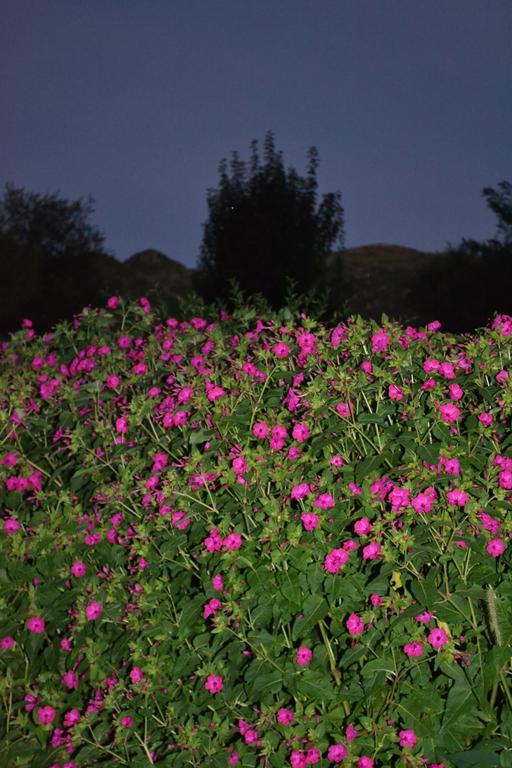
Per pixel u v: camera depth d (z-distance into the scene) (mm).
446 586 3037
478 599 3045
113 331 5348
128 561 3717
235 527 3287
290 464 3377
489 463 3223
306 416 3488
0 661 3775
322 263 22875
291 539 3141
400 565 3076
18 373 4832
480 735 3057
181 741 3311
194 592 3516
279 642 3246
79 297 29516
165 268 42406
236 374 3793
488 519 3098
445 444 3236
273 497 3342
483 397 3559
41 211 31203
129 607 3523
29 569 3746
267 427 3453
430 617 3045
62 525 3752
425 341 3959
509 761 2840
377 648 3125
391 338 3719
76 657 3672
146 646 3520
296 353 3865
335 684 3227
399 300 31750
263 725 3209
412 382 3568
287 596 3139
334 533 3197
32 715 3771
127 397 4316
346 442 3441
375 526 3062
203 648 3365
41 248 30516
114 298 5172
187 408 3740
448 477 3158
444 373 3508
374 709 3078
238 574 3311
